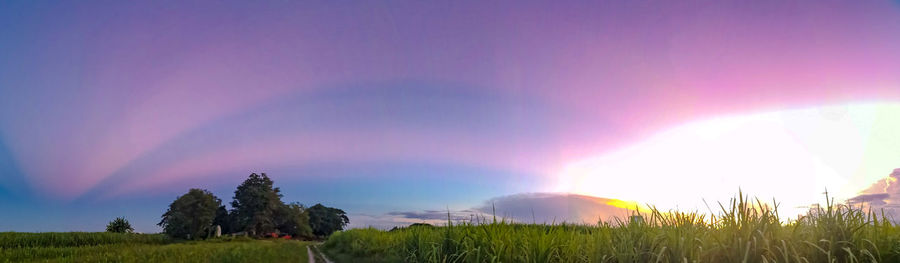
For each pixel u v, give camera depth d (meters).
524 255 8.17
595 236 7.16
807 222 5.43
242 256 18.11
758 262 4.96
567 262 7.51
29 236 31.81
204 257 18.30
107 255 18.84
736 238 5.14
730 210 5.41
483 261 8.56
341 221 106.00
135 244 33.22
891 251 4.82
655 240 5.66
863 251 4.65
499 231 9.34
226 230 73.38
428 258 11.06
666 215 6.24
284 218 79.25
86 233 35.59
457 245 9.94
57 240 32.41
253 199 72.81
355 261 17.56
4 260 18.41
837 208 5.25
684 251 5.21
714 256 5.26
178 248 25.16
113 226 50.31
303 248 29.64
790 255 4.83
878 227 5.11
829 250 4.61
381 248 17.94
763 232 5.05
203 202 48.19
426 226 13.90
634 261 5.80
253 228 70.81
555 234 8.37
